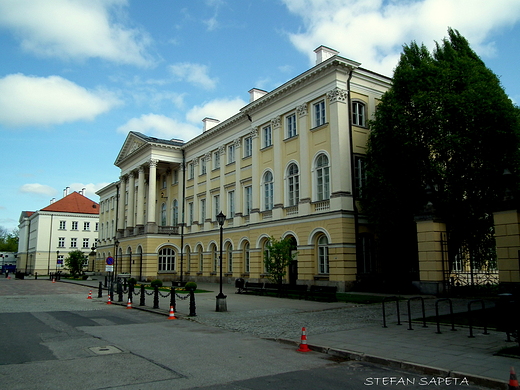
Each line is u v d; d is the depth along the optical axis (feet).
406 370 27.66
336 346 33.71
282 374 26.55
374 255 90.84
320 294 69.67
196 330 44.47
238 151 125.39
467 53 84.89
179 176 161.48
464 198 70.79
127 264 169.99
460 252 76.79
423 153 72.18
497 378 24.16
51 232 280.72
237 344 36.50
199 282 139.33
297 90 101.30
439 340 35.09
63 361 29.73
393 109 75.36
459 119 68.08
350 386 24.03
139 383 24.38
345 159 89.20
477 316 46.09
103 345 35.65
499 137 66.95
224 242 129.80
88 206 299.58
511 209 53.16
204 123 154.30
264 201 111.45
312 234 92.68
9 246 435.12
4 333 41.68
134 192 177.99
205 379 25.29
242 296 82.74
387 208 76.74
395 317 49.47
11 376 25.82
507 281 52.75
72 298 86.63
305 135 97.86
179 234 156.35
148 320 52.60
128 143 177.27
